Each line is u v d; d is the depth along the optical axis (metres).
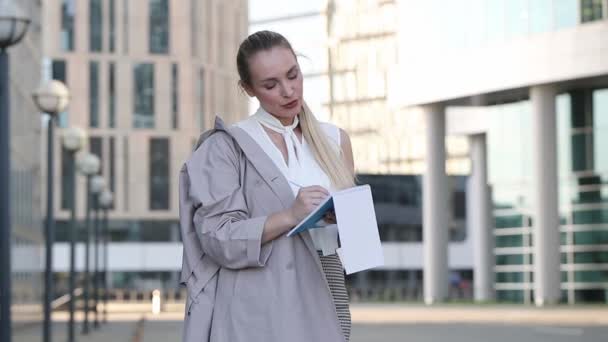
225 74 104.00
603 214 54.19
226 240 4.57
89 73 98.88
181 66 99.56
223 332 4.66
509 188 59.56
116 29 99.31
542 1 52.75
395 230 104.88
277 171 4.75
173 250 98.62
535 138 54.06
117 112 98.88
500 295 60.19
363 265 4.45
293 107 4.79
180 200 4.81
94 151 98.62
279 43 4.73
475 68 55.78
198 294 4.71
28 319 38.88
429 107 59.62
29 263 40.19
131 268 98.06
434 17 57.84
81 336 31.61
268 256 4.62
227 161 4.77
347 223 4.44
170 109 99.25
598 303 53.88
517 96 56.97
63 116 98.38
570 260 55.06
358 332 31.03
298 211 4.53
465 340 26.33
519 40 53.75
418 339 27.03
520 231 59.00
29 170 41.56
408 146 103.62
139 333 32.12
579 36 51.44
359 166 101.25
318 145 4.88
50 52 98.62
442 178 60.00
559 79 52.19
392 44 87.00
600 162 54.09
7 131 14.67
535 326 33.59
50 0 98.50
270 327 4.61
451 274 104.25
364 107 94.00
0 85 14.72
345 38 91.00
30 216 41.34
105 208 51.53
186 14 99.50
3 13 14.47
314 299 4.68
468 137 67.00
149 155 99.12
